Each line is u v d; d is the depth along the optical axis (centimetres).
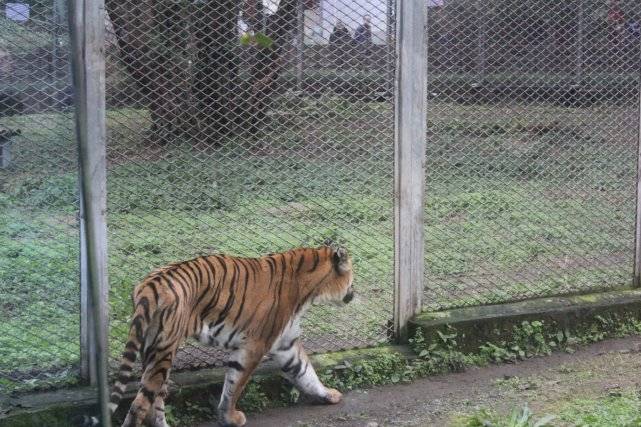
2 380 558
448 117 851
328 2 669
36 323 632
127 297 687
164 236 792
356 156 821
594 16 801
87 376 568
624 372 679
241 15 646
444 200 1019
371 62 679
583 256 861
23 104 589
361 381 648
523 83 821
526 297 760
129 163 734
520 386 648
